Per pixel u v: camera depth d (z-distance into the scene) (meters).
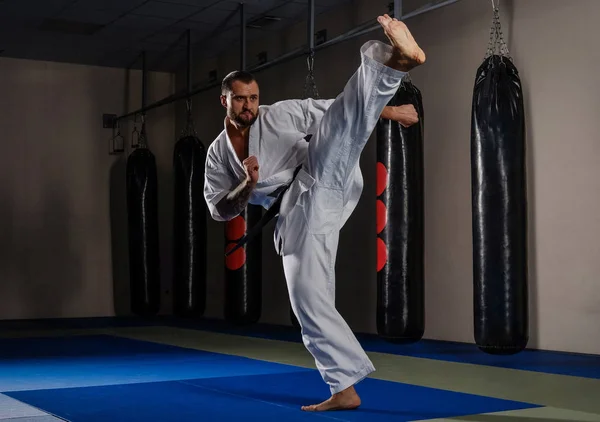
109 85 11.34
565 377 4.72
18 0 8.36
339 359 3.49
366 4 8.17
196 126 11.20
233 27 9.41
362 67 3.21
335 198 3.55
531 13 6.52
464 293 7.04
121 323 9.97
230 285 8.64
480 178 5.61
